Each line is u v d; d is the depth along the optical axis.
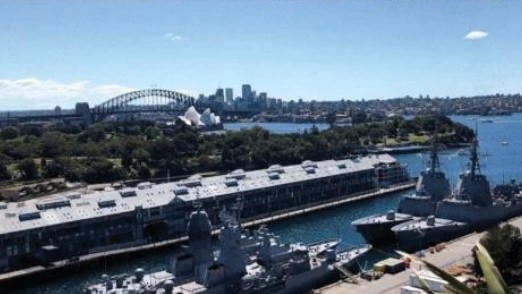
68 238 175.62
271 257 133.75
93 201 189.12
